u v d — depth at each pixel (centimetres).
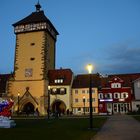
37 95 6234
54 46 7375
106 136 1570
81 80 7200
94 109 6806
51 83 6781
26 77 6444
